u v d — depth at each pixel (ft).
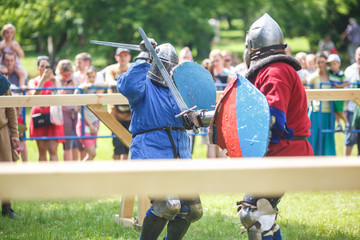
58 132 55.93
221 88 61.36
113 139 55.57
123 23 144.66
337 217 41.22
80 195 9.35
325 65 61.41
